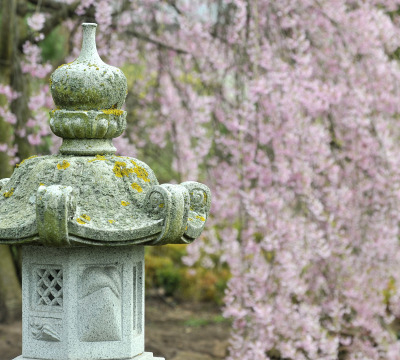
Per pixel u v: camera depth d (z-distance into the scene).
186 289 9.27
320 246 4.67
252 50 4.82
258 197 4.73
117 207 1.91
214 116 5.58
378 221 5.05
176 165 6.14
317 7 5.06
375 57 5.09
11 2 5.52
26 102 5.62
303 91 4.78
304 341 4.67
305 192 4.69
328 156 5.30
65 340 1.94
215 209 5.16
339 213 4.88
